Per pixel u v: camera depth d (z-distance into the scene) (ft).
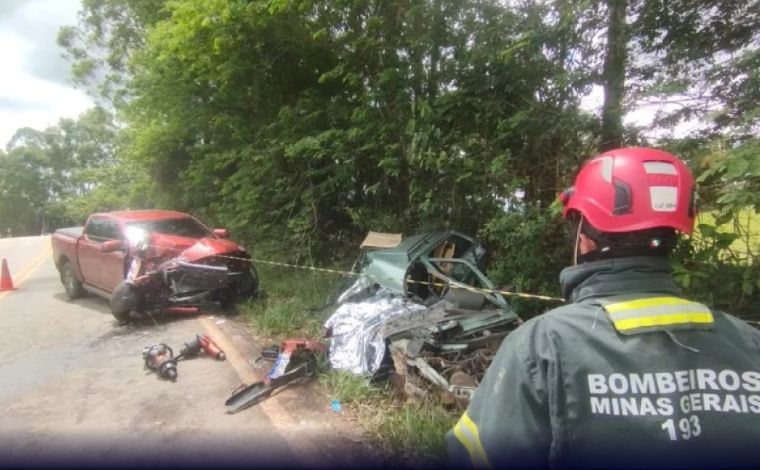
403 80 23.84
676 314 3.69
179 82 33.76
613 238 4.01
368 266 21.03
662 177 3.99
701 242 13.15
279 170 31.12
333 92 29.91
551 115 19.25
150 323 23.16
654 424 3.39
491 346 14.37
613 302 3.79
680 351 3.57
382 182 27.14
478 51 20.17
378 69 26.30
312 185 29.45
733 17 15.55
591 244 4.25
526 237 18.94
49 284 36.99
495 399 3.92
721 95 14.02
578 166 19.35
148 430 12.52
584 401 3.52
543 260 19.30
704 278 13.07
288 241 31.86
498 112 20.44
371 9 25.53
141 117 42.22
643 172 3.99
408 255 19.90
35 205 246.47
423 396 12.92
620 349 3.58
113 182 76.59
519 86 19.85
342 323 16.75
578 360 3.61
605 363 3.57
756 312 13.11
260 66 30.12
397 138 24.49
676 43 16.24
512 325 15.57
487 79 20.52
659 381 3.48
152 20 37.65
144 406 13.98
